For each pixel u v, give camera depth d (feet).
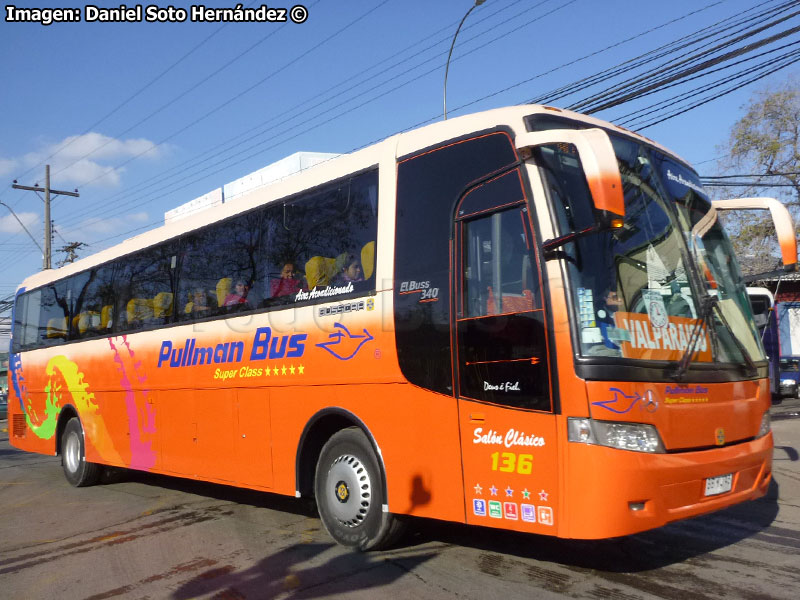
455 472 16.71
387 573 17.66
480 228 16.89
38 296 41.52
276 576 18.06
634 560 17.87
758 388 17.69
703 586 15.69
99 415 33.53
